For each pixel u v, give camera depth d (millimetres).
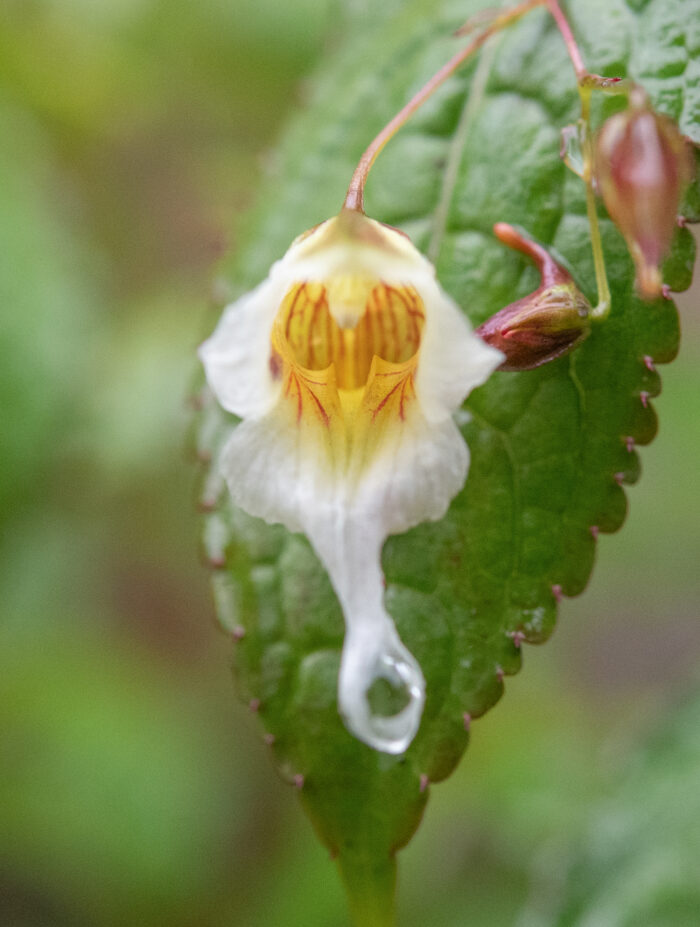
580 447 135
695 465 255
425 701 135
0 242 190
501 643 135
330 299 129
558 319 132
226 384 129
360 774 136
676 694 168
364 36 153
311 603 138
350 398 131
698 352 277
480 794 203
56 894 236
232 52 194
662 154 124
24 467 190
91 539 217
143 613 252
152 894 210
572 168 137
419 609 135
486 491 135
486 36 142
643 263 124
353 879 135
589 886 164
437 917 205
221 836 220
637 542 264
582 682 305
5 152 193
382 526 129
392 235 128
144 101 202
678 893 161
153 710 221
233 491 131
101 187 212
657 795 165
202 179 212
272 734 137
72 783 209
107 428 198
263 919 200
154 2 193
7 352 189
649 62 138
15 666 216
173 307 209
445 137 142
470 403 136
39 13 193
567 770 204
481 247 139
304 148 150
